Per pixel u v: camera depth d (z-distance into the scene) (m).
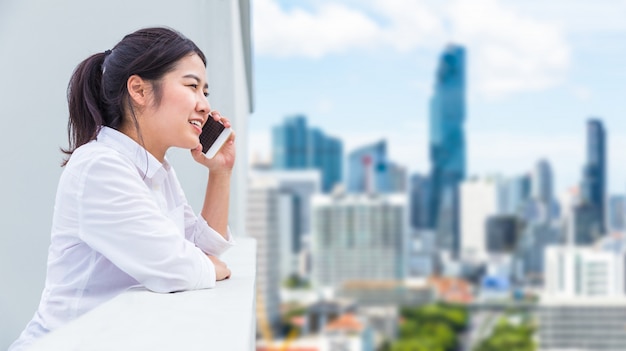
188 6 1.96
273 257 58.81
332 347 66.75
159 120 1.11
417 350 65.94
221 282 1.12
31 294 1.85
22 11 1.87
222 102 2.33
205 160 1.32
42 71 1.88
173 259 1.00
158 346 0.64
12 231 1.85
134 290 1.01
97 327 0.73
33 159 1.86
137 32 1.11
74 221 1.03
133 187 1.02
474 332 64.69
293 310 70.12
